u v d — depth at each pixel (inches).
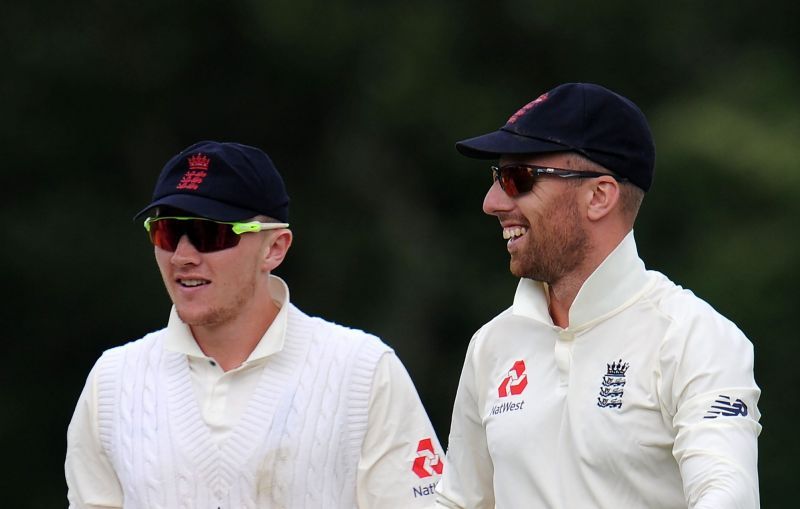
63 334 2281.0
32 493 2295.8
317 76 2367.1
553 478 573.9
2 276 2246.6
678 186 2208.4
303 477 657.0
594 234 586.9
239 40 2401.6
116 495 685.9
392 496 666.8
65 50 2327.8
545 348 592.4
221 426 660.7
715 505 513.0
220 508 655.1
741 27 2449.6
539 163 585.3
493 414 597.3
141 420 668.1
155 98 2389.3
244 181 661.9
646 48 2437.3
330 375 668.7
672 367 556.7
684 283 2146.9
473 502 633.0
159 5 2363.4
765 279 2116.1
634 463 558.3
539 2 2401.6
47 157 2326.5
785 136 2230.6
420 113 2333.9
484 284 2321.6
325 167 2437.3
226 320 668.1
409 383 679.7
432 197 2413.9
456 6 2421.3
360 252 2348.7
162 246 662.5
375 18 2378.2
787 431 2090.3
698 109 2285.9
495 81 2423.7
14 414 2288.4
